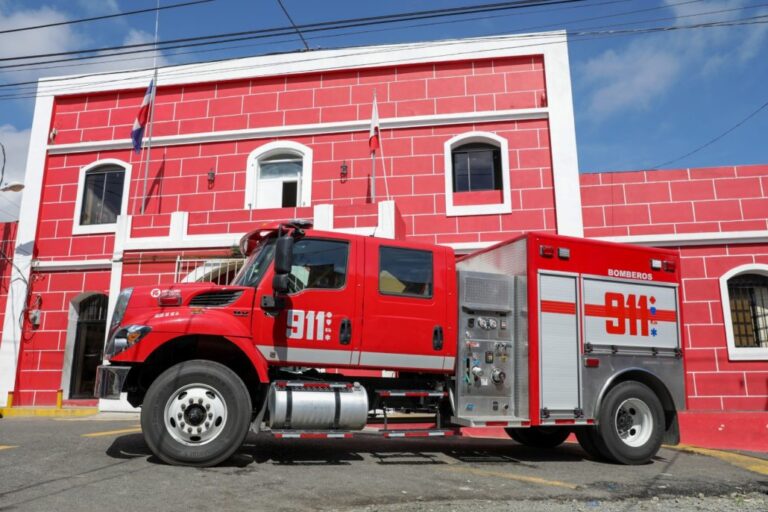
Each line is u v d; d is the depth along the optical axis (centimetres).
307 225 728
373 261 743
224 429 649
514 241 815
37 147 1672
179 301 696
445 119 1523
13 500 493
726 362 1327
